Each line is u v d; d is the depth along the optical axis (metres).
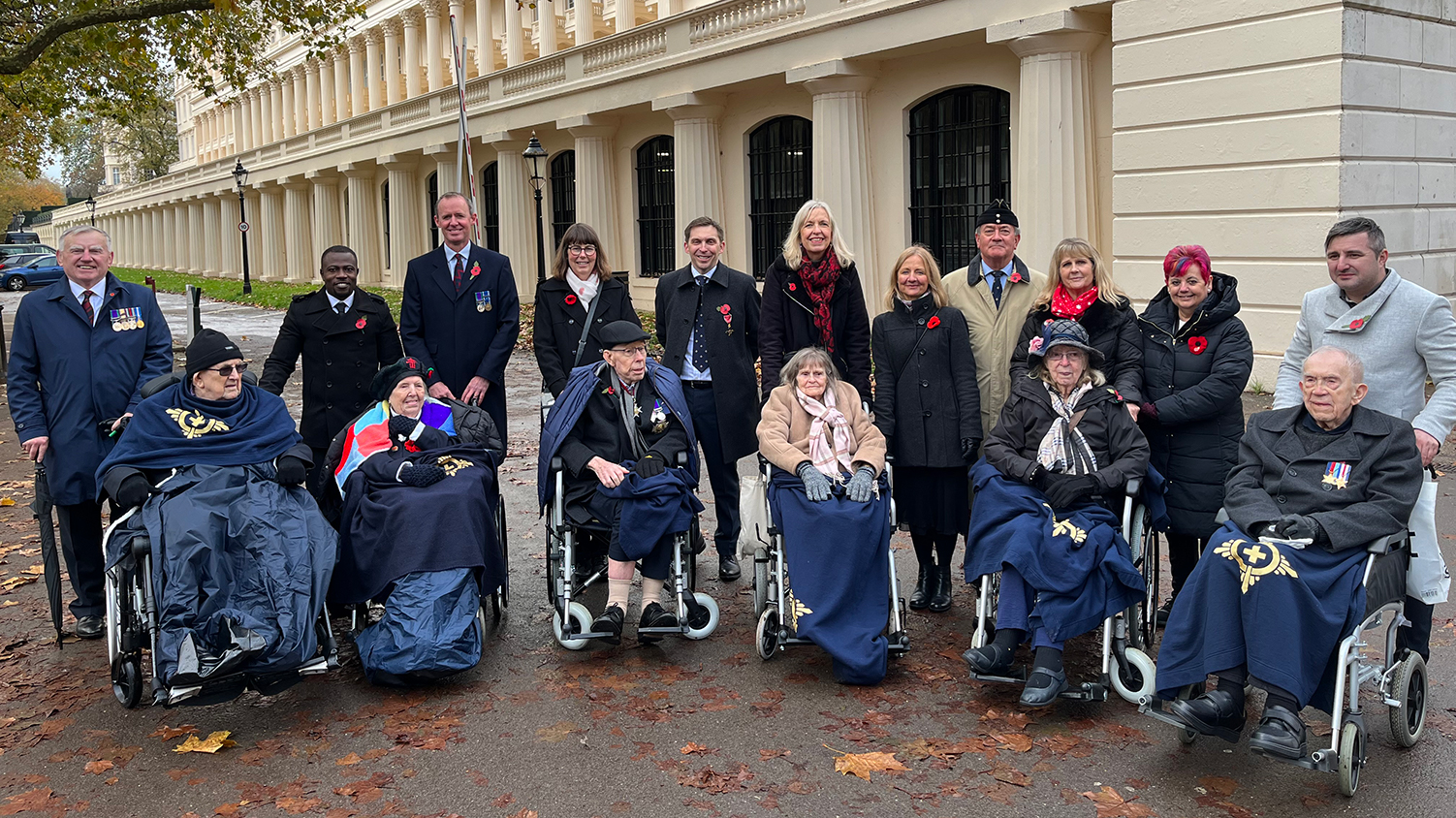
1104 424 4.75
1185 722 3.76
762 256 20.36
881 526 4.83
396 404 5.26
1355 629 3.68
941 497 5.52
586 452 5.27
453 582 4.65
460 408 5.52
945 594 5.68
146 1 13.95
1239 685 3.81
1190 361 4.90
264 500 4.66
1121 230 12.55
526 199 27.62
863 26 15.77
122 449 4.74
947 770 3.85
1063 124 13.33
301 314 6.18
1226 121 11.46
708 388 6.13
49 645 5.35
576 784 3.79
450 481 4.97
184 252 65.25
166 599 4.20
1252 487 4.17
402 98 39.47
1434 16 11.62
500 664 5.00
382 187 38.09
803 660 5.01
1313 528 3.82
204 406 4.89
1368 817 3.46
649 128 22.80
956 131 15.97
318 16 17.75
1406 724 3.90
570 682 4.75
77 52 16.92
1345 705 3.70
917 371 5.43
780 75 17.67
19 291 45.94
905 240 16.83
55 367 5.19
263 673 4.28
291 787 3.81
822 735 4.16
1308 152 10.85
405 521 4.72
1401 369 4.24
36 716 4.47
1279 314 11.23
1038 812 3.53
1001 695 4.54
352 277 6.21
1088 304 5.06
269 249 49.81
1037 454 4.80
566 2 30.64
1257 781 3.74
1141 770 3.84
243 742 4.20
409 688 4.71
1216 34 11.42
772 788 3.73
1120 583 4.34
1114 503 4.82
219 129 66.06
